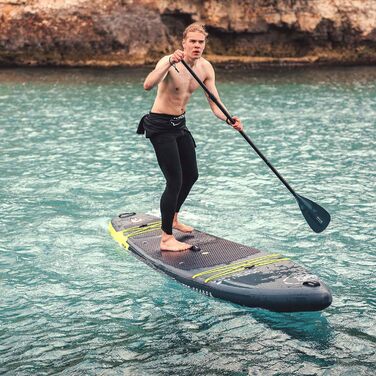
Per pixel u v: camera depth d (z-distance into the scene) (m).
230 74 18.06
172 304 4.78
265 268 4.94
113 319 4.59
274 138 10.55
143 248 5.59
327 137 10.62
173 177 5.32
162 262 5.27
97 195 7.55
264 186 7.86
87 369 3.96
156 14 19.17
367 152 9.59
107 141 10.36
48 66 19.03
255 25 19.75
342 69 19.16
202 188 7.78
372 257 5.66
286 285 4.61
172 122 5.25
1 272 5.42
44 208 7.09
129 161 9.12
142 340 4.29
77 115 12.45
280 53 20.27
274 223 6.54
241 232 6.28
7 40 18.64
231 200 7.30
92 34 18.81
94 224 6.56
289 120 12.02
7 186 7.91
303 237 6.14
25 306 4.81
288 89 15.55
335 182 8.03
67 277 5.31
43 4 18.55
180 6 19.30
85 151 9.70
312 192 7.62
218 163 8.98
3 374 3.90
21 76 17.27
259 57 20.06
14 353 4.15
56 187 7.87
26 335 4.38
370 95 14.70
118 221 6.27
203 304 4.77
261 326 4.44
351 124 11.65
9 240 6.15
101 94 14.74
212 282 4.83
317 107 13.30
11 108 13.12
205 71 5.36
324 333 4.34
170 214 5.39
